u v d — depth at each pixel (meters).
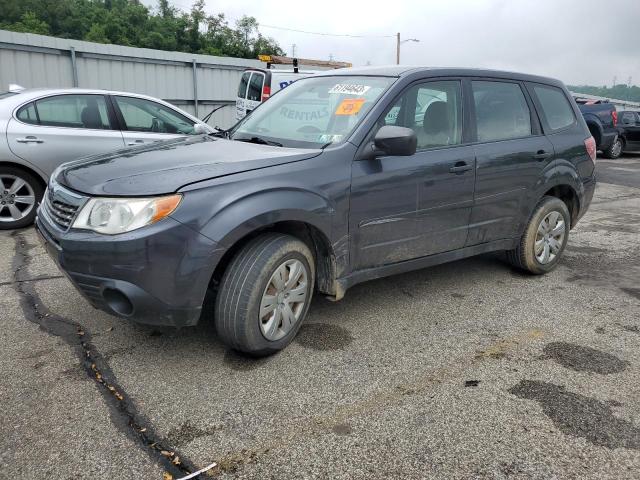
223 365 3.21
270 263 3.10
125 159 3.36
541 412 2.83
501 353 3.50
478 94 4.37
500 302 4.39
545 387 3.08
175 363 3.22
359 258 3.62
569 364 3.37
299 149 3.52
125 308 2.91
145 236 2.76
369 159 3.55
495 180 4.33
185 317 2.94
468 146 4.17
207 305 4.08
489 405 2.88
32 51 12.80
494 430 2.67
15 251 5.42
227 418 2.70
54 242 3.07
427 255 4.07
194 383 3.01
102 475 2.29
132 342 3.46
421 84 3.96
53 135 6.19
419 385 3.07
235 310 3.04
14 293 4.24
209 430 2.61
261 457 2.43
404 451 2.49
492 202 4.36
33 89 6.50
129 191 2.85
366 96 3.82
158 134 6.86
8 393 2.86
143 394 2.89
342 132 3.62
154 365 3.19
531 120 4.77
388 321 3.94
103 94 6.61
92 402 2.80
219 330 3.13
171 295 2.86
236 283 3.03
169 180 2.92
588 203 5.39
